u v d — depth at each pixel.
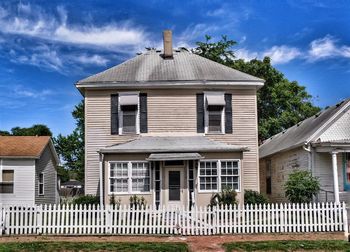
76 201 24.47
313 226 18.98
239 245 16.27
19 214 18.92
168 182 23.95
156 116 26.77
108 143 26.53
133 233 18.84
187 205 22.20
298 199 22.20
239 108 27.05
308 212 19.19
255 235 18.41
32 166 29.53
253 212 19.14
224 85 26.92
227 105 27.02
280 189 30.61
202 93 27.05
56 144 66.19
